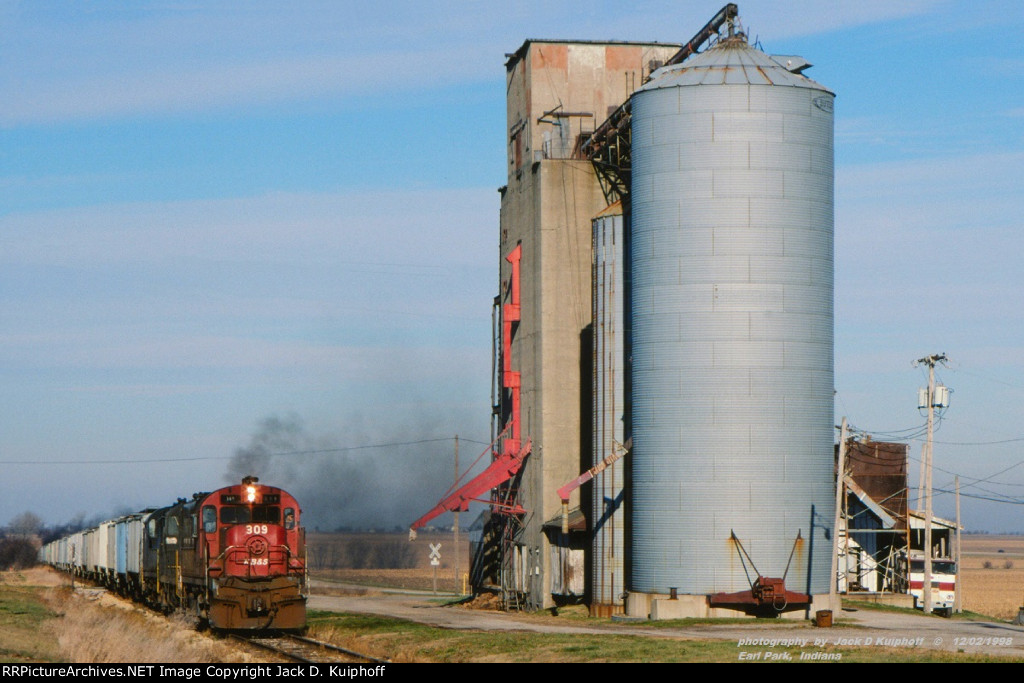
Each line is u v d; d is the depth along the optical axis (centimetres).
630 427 12025
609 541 11881
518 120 15000
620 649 7838
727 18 11644
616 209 12419
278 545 9350
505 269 15575
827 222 11150
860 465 15600
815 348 10956
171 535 10744
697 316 10838
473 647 8244
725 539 10656
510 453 14250
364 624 10338
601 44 14512
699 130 10944
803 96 11025
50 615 10762
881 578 14600
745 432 10706
